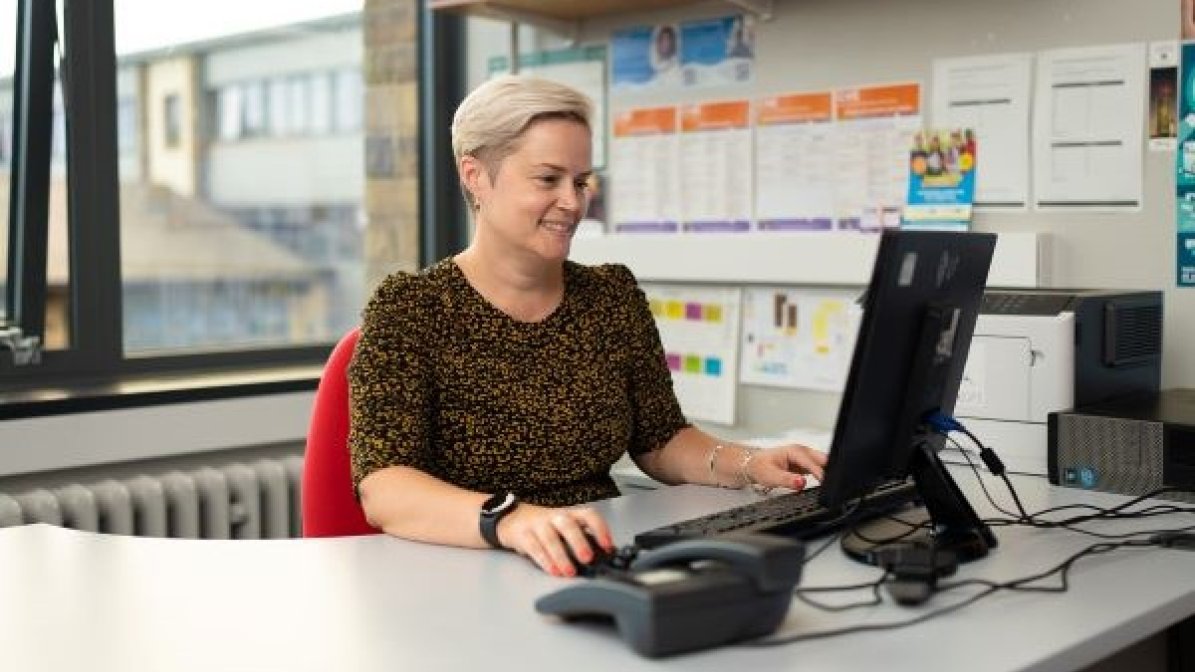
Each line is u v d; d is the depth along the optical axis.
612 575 1.25
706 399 3.03
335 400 1.98
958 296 1.58
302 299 4.09
